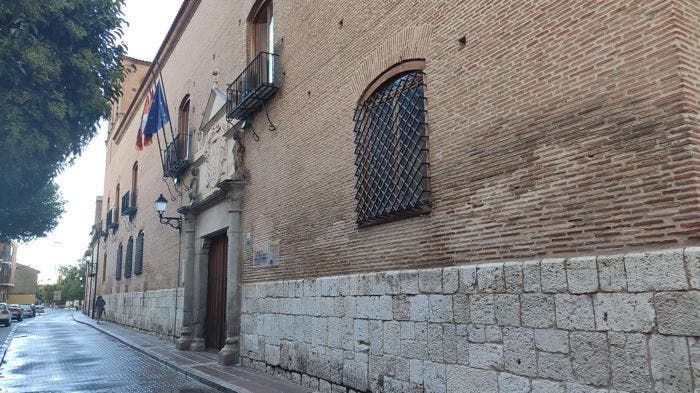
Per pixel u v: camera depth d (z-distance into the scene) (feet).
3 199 39.68
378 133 25.58
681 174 13.62
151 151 72.95
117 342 60.49
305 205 31.65
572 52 16.76
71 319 137.69
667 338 13.33
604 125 15.60
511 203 18.22
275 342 32.99
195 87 56.70
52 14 31.99
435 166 21.77
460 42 21.22
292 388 28.53
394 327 22.82
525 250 17.56
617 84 15.38
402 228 23.32
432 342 20.68
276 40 37.55
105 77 36.76
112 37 36.96
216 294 48.21
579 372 15.30
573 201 16.21
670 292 13.37
